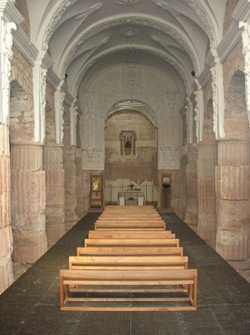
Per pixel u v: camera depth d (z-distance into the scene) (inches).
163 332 217.6
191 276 246.1
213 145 581.3
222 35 442.9
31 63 426.9
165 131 889.5
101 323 229.0
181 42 597.0
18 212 430.6
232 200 439.2
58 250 424.2
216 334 215.3
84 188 888.3
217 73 452.4
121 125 1108.5
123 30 658.8
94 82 879.7
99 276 242.1
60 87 577.0
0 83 303.4
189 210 706.2
